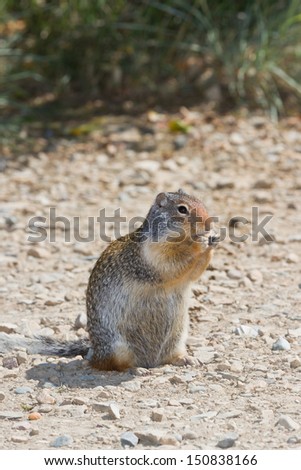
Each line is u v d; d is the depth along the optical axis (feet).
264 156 57.06
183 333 30.58
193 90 64.80
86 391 28.12
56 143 59.72
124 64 65.67
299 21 64.69
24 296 37.76
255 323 33.83
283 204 49.93
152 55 66.13
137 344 30.17
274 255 42.06
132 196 51.70
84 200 51.42
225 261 41.63
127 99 64.69
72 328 33.96
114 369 30.01
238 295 37.04
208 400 26.99
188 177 54.13
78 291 38.17
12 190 53.21
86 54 65.92
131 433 24.39
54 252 43.86
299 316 34.35
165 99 64.28
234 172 54.90
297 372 29.09
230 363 29.71
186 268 29.37
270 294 37.09
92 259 42.55
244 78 63.82
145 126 61.26
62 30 66.18
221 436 24.43
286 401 26.76
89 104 64.49
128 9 65.92
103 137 60.13
